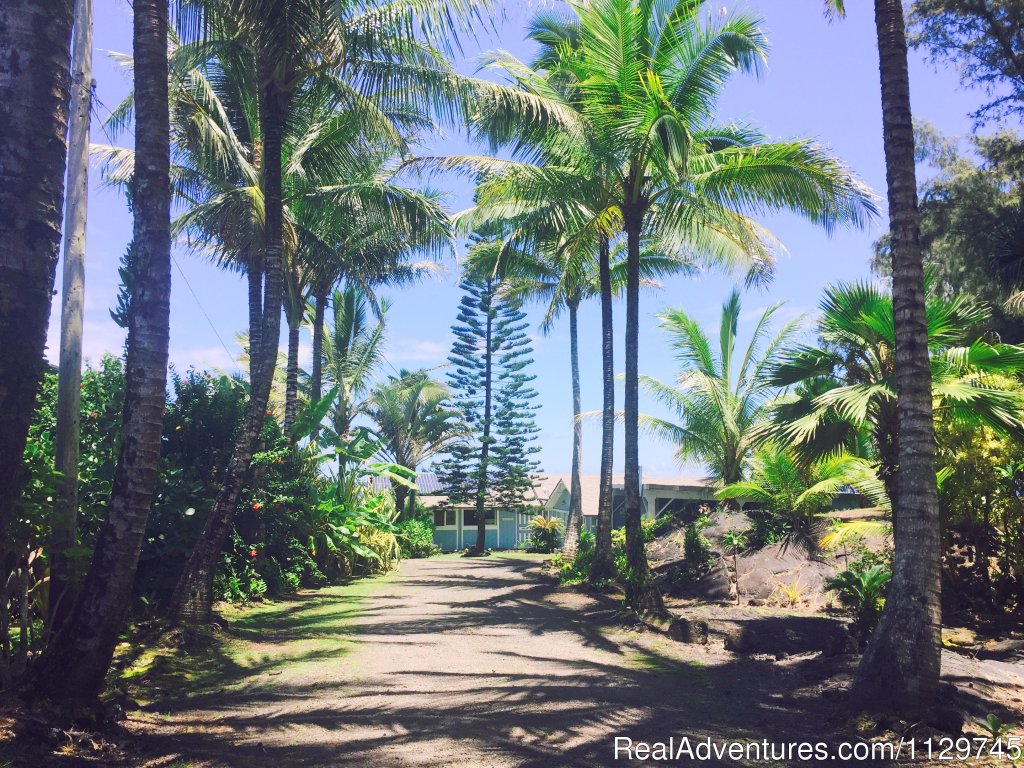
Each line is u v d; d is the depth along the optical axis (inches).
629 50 487.2
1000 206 795.4
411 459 1424.7
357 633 404.8
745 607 535.8
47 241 204.2
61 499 277.7
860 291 345.4
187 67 439.2
